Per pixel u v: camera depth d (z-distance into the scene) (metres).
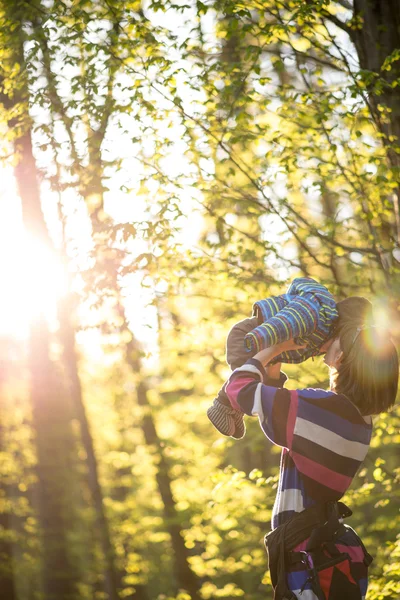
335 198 5.11
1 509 10.38
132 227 4.73
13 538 10.21
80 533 12.41
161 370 9.30
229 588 9.23
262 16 4.57
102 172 4.81
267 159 5.03
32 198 7.86
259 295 5.20
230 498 6.06
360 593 1.72
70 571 10.56
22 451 11.17
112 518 13.07
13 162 5.25
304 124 4.93
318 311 1.74
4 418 11.02
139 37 4.57
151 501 13.73
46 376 10.25
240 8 4.32
